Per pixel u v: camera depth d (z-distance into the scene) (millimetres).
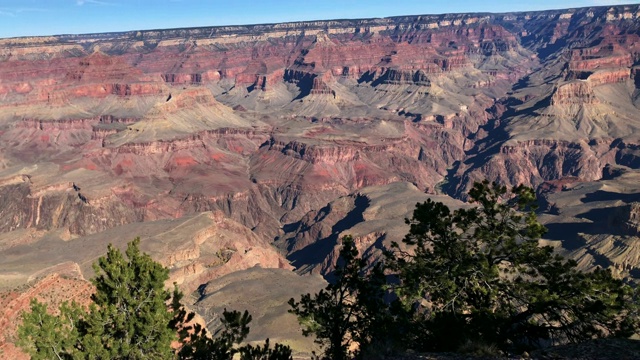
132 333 29391
